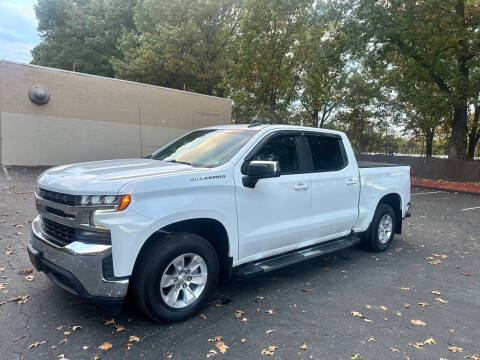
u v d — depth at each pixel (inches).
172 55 903.1
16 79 546.6
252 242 150.6
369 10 655.8
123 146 665.6
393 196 243.1
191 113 747.4
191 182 129.0
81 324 128.2
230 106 808.3
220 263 148.3
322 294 164.9
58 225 125.4
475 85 665.0
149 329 127.1
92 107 623.2
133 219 114.4
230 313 142.2
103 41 1165.7
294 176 167.3
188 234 131.8
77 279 112.7
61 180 124.3
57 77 582.9
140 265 121.4
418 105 738.2
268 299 156.8
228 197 140.0
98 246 112.1
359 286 176.6
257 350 117.6
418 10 659.4
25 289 153.4
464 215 389.7
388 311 150.2
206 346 118.6
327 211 185.9
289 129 173.6
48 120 581.0
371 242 228.5
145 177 120.6
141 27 993.5
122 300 115.3
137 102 674.2
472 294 172.2
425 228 315.9
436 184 701.9
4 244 208.5
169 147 185.3
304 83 909.2
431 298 165.6
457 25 656.4
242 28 771.4
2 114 540.1
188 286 134.2
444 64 690.8
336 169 193.0
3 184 397.1
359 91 1258.0
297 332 130.0
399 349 122.0
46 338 119.0
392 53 754.2
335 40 716.7
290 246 169.6
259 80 789.9
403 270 202.8
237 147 153.6
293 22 749.3
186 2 945.5
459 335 133.0
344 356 116.4
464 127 784.3
